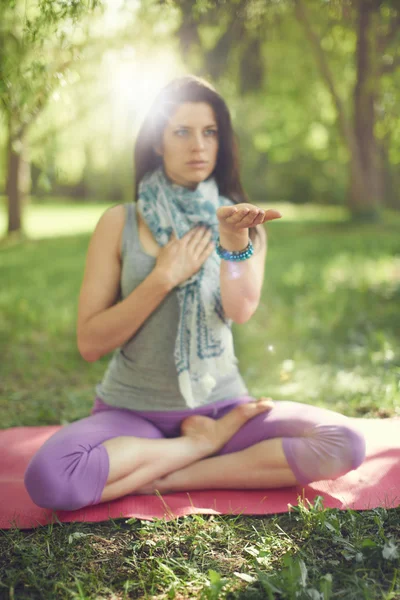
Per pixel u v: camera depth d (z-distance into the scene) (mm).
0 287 8672
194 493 2594
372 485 2562
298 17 8984
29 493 2326
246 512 2422
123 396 2672
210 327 2590
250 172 27844
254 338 5574
